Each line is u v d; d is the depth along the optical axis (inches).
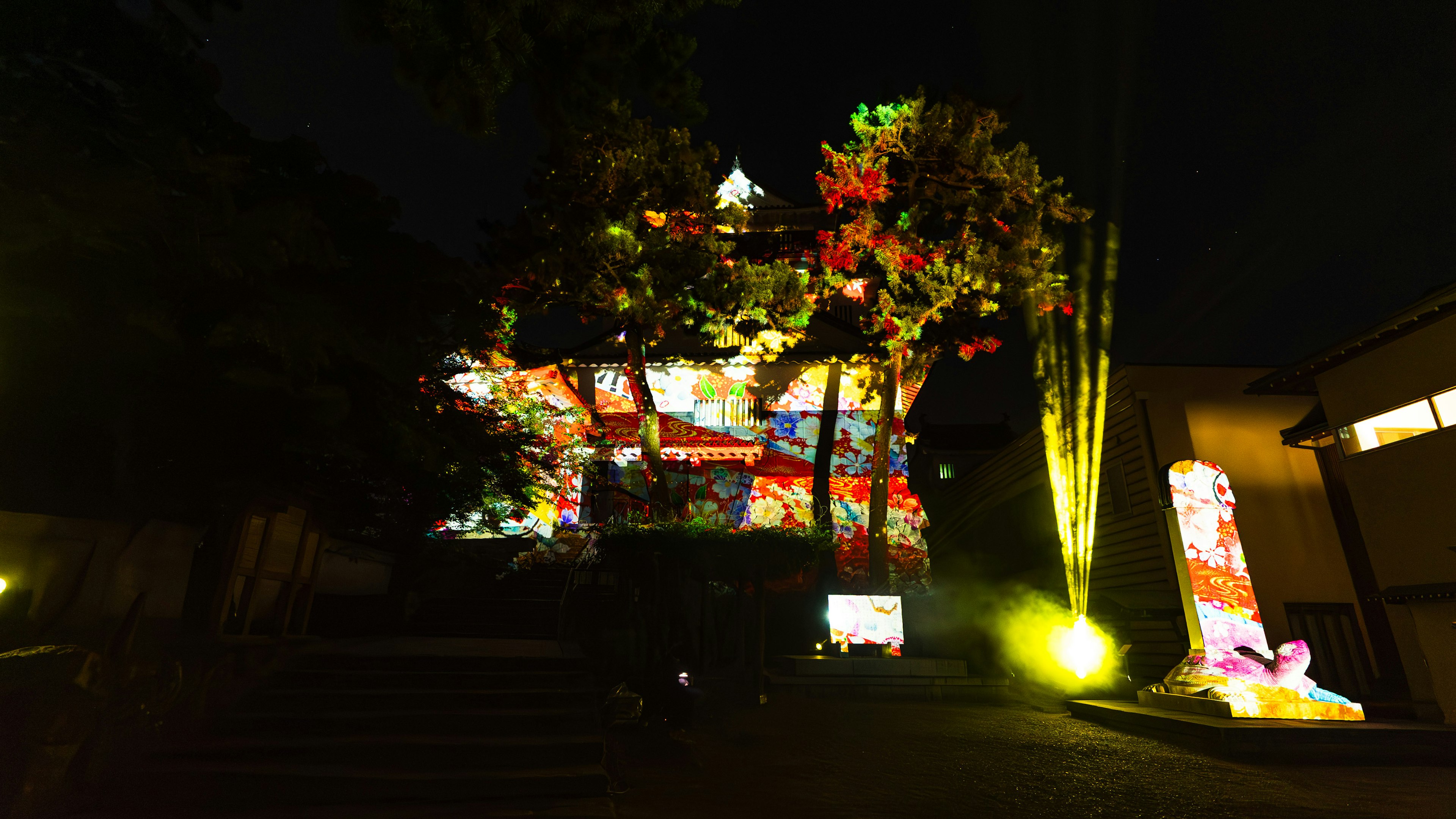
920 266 668.7
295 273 233.1
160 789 206.5
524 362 765.3
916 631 726.5
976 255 647.8
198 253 172.4
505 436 450.0
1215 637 434.0
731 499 839.7
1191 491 466.3
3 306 165.3
